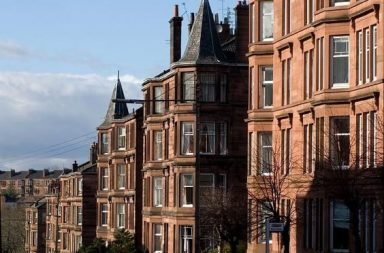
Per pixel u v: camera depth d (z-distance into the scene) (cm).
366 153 5631
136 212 11419
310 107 6644
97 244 11531
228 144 9288
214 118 9269
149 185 10406
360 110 6066
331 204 6431
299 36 6938
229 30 10188
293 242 6988
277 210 6544
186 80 9331
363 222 5859
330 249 6425
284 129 7306
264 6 7638
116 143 12138
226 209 7762
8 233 19050
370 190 5666
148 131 10400
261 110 7581
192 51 9381
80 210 14200
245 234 7888
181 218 9319
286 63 7281
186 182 9338
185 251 9300
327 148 6175
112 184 12244
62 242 15150
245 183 8719
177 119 9362
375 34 5941
